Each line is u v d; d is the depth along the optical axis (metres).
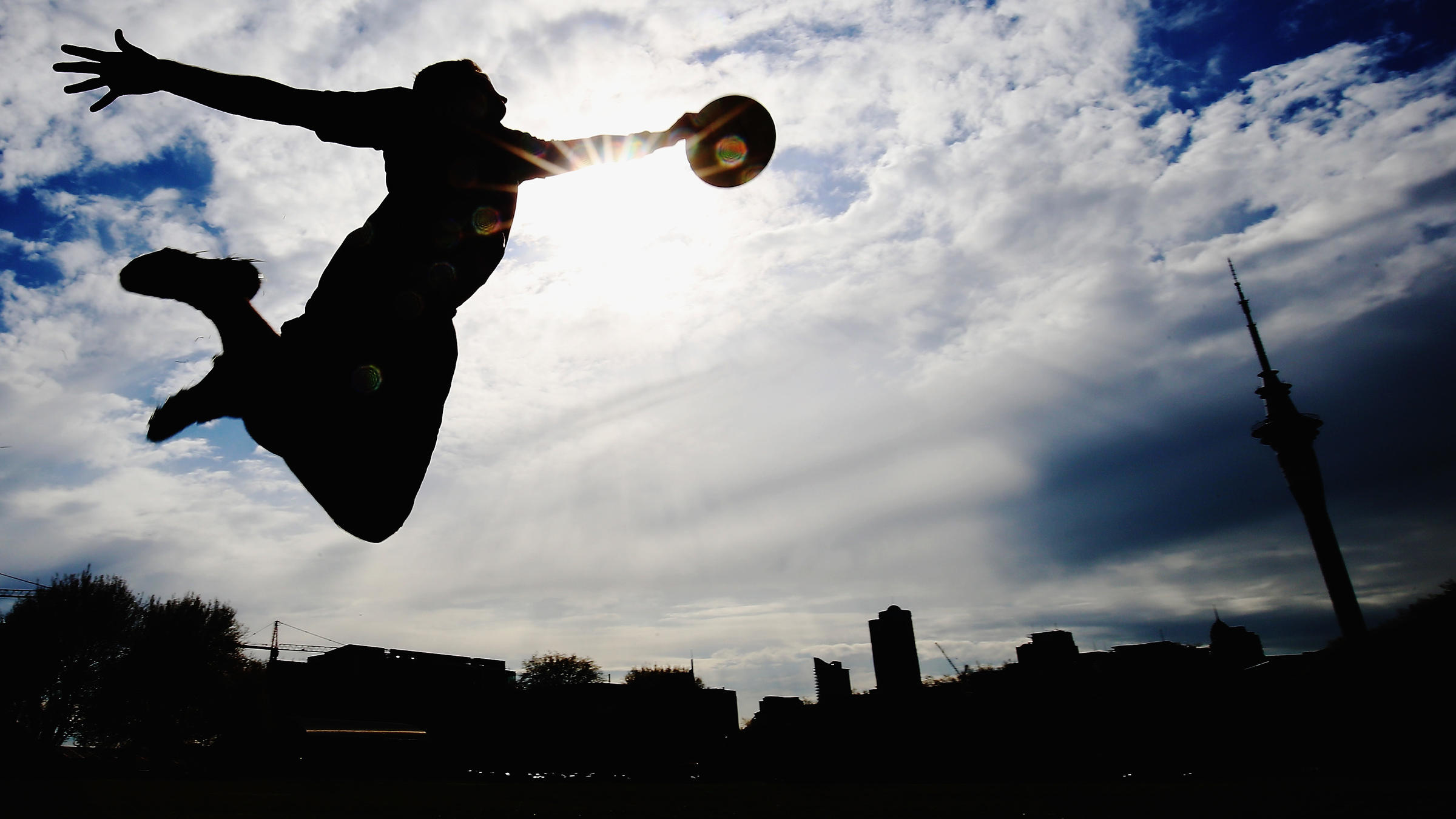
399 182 2.05
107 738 40.84
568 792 12.67
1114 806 6.61
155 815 7.85
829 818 6.90
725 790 12.64
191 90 1.97
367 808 8.77
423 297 1.98
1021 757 20.83
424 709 63.44
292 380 1.84
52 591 39.91
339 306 1.95
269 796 11.05
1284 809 5.56
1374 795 6.20
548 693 62.88
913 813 7.04
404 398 1.94
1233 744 14.47
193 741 44.28
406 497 1.99
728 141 2.35
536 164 2.14
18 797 10.53
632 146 2.25
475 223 2.06
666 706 62.12
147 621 42.34
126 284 1.83
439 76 2.07
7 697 38.34
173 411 1.85
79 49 1.94
